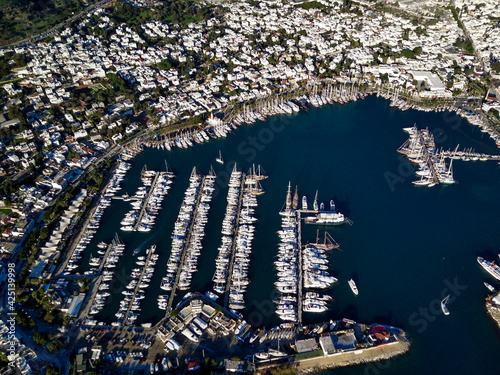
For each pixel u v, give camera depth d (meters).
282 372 185.62
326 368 194.12
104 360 194.00
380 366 195.75
